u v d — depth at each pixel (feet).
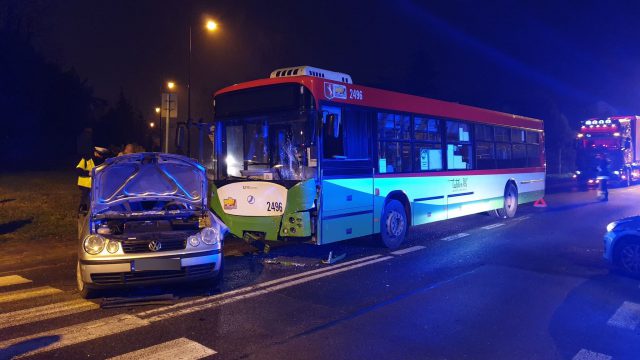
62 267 26.43
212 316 18.04
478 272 24.76
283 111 26.50
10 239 32.32
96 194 22.58
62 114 116.98
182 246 19.63
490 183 42.42
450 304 19.52
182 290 21.39
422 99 34.19
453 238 34.99
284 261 27.43
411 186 32.76
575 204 58.75
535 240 33.96
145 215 21.58
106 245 18.80
